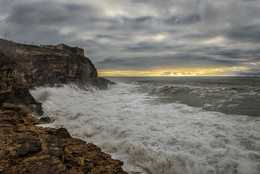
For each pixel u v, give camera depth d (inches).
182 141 359.3
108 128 468.1
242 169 268.1
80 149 313.0
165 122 501.4
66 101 932.0
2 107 465.4
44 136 300.0
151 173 288.8
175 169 284.8
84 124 532.1
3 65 626.5
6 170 188.9
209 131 411.2
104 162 281.4
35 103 734.5
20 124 378.9
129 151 346.6
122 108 721.0
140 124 489.4
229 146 330.6
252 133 380.8
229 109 641.6
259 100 789.9
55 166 203.5
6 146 241.3
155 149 338.0
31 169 193.8
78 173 228.5
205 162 289.6
